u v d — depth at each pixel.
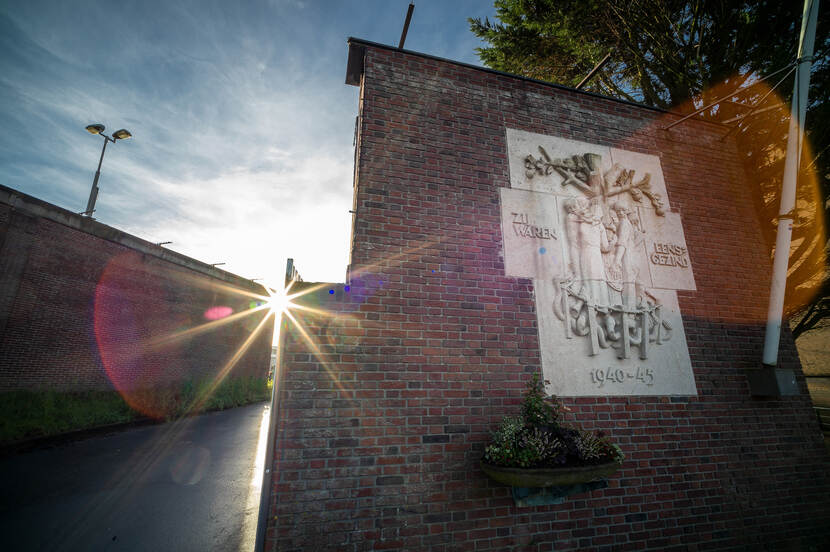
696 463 4.20
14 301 11.85
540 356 4.12
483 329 4.04
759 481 4.32
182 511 5.48
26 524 4.82
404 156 4.41
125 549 4.24
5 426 9.70
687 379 4.51
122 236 15.57
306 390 3.44
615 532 3.73
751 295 5.18
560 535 3.58
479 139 4.76
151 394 15.55
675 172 5.52
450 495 3.45
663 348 4.55
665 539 3.84
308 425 3.36
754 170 6.25
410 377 3.70
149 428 13.01
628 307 4.56
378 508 3.27
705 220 5.38
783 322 5.25
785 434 4.61
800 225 5.94
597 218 4.83
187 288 19.22
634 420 4.17
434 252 4.16
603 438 3.69
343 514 3.20
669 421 4.28
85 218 14.10
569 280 4.48
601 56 7.83
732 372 4.71
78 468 7.64
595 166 5.05
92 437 10.98
